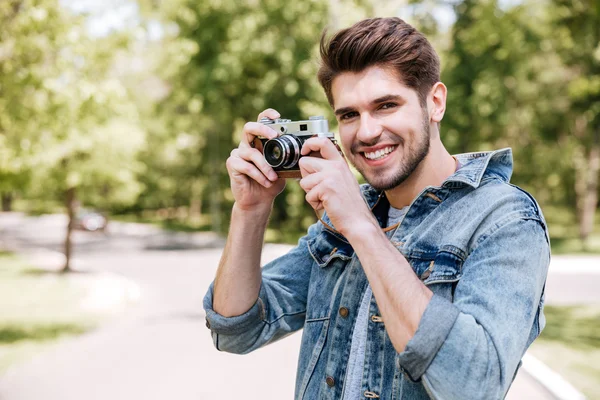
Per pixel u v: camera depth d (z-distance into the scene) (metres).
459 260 1.44
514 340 1.30
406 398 1.46
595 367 6.54
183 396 5.88
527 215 1.42
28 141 9.76
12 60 8.52
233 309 1.75
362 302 1.58
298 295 1.84
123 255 25.36
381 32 1.48
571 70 23.92
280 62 23.20
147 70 25.00
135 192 18.73
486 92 21.55
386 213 1.71
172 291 14.91
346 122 1.55
